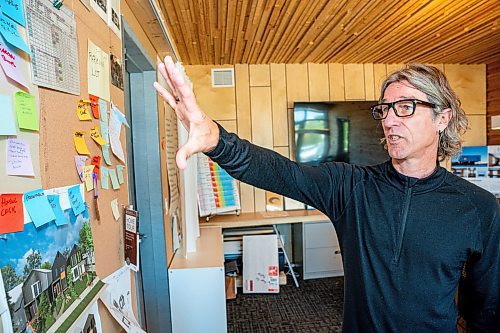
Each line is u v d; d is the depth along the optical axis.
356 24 2.89
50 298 0.73
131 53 1.90
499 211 1.09
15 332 0.60
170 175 2.73
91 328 0.92
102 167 1.12
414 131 1.05
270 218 3.75
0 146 0.59
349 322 1.19
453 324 1.07
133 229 1.37
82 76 0.97
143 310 2.24
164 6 2.42
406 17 2.77
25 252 0.64
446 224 1.05
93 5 1.08
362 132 4.06
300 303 3.44
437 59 4.14
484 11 2.69
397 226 1.08
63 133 0.84
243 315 3.24
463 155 4.32
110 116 1.22
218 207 3.67
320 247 3.94
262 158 1.06
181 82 0.82
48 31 0.78
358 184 1.18
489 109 4.44
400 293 1.06
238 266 3.89
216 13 2.56
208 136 0.90
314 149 4.00
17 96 0.65
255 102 4.09
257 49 3.50
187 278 2.24
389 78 1.13
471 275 1.13
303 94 4.16
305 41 3.28
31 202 0.68
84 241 0.94
